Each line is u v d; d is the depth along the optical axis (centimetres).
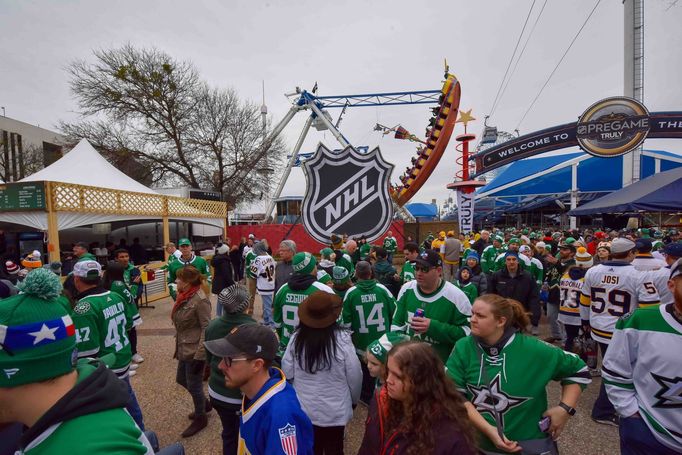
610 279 406
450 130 1877
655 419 197
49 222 812
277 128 2530
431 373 147
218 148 2423
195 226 1719
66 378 102
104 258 1126
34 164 2861
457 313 303
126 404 106
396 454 145
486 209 4038
